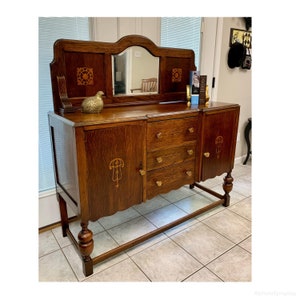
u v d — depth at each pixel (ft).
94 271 5.03
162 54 6.16
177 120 5.24
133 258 5.38
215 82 8.50
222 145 6.35
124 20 6.08
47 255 5.45
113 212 4.82
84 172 4.27
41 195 6.08
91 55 5.21
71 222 6.60
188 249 5.65
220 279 4.87
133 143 4.69
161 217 6.86
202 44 7.80
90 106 4.78
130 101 5.96
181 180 5.76
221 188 8.55
